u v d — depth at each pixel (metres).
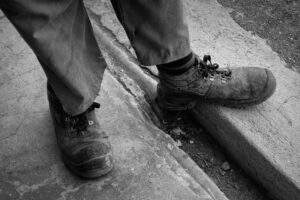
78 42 1.05
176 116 1.58
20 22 0.86
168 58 1.21
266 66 1.64
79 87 1.07
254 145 1.38
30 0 0.83
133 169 1.36
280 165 1.34
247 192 1.45
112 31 1.78
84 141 1.28
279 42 1.74
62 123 1.31
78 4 1.00
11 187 1.31
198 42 1.71
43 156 1.38
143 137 1.45
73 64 1.03
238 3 1.88
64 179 1.33
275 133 1.42
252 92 1.41
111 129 1.47
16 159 1.37
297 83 1.59
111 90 1.58
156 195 1.31
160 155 1.41
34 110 1.50
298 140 1.41
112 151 1.38
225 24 1.79
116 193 1.31
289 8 1.88
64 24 0.95
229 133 1.46
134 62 1.69
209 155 1.53
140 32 1.15
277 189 1.39
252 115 1.47
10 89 1.56
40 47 0.92
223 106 1.48
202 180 1.39
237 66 1.57
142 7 1.08
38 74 1.62
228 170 1.50
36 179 1.33
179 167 1.38
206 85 1.38
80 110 1.13
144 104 1.59
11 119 1.47
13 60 1.66
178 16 1.12
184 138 1.56
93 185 1.32
